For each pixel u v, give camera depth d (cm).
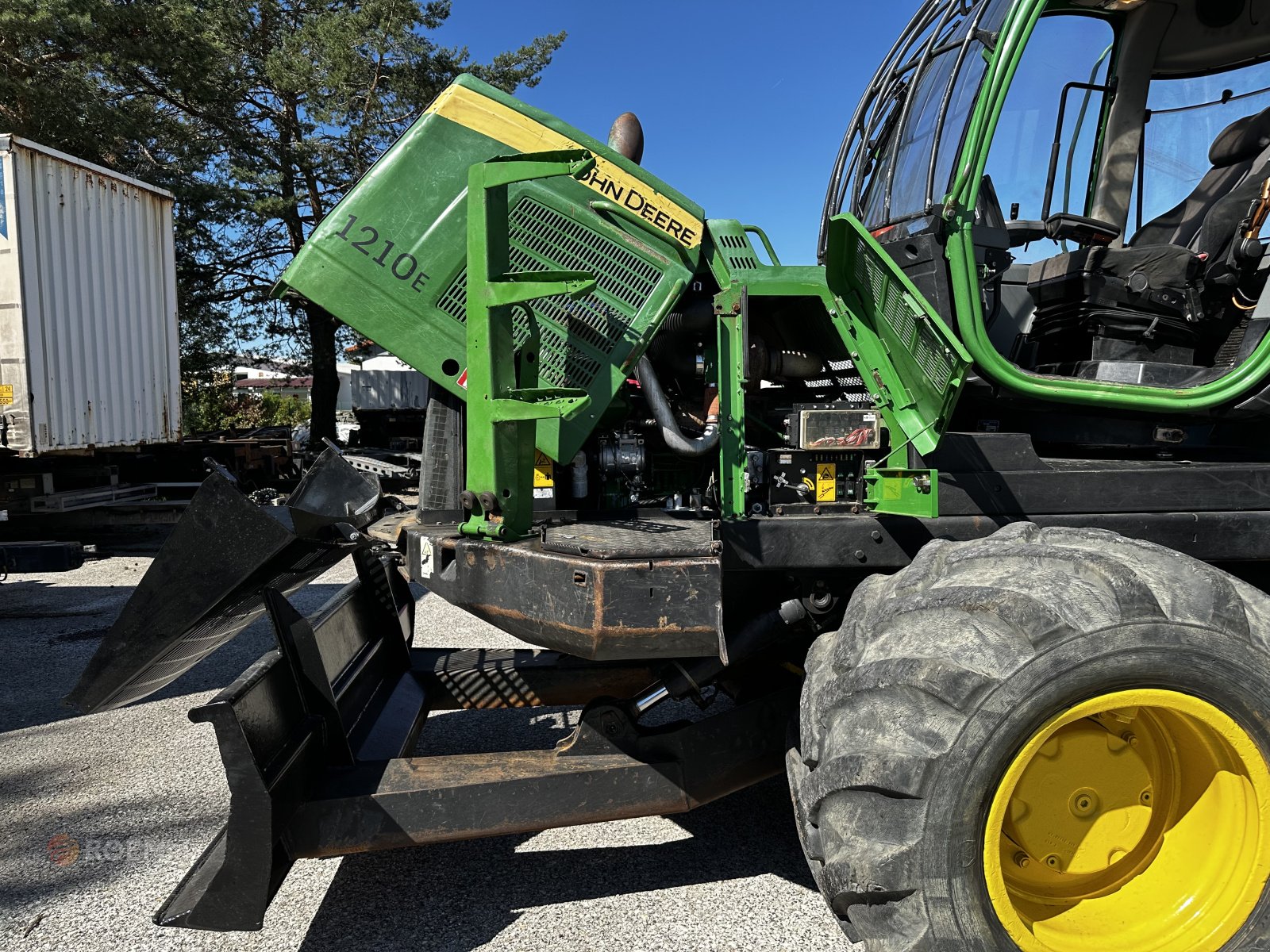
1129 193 308
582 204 250
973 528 237
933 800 163
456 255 246
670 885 239
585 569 191
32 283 676
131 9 1244
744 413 254
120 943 216
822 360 277
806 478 256
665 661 240
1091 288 271
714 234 257
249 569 206
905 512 233
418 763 226
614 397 258
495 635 501
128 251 808
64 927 223
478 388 211
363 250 245
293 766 202
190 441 1098
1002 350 293
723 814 283
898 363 242
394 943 213
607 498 276
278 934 219
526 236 250
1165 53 298
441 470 260
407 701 288
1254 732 172
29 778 314
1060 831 189
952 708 163
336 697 255
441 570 222
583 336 248
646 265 251
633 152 277
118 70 1306
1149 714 186
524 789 216
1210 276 268
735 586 257
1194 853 186
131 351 811
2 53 1137
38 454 684
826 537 229
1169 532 245
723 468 250
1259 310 252
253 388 2547
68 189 720
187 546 206
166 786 307
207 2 1445
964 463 245
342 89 1468
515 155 207
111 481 865
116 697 223
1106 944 180
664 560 194
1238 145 289
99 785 309
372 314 246
